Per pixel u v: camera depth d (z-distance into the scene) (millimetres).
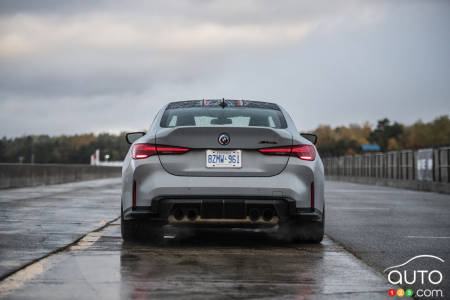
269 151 6320
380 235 8367
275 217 6383
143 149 6402
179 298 4305
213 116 7000
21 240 7168
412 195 21875
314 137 7746
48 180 27797
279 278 5059
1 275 5012
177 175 6281
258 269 5457
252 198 6246
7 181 22141
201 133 6289
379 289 4695
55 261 5766
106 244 6965
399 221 10633
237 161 6297
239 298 4324
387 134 178875
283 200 6297
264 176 6301
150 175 6328
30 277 4992
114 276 5062
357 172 57219
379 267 5715
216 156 6289
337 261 5949
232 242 7285
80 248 6629
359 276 5195
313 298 4355
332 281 4965
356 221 10539
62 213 11086
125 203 6543
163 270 5355
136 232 6895
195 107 7270
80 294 4398
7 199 15031
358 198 18875
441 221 10711
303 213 6379
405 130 178750
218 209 6254
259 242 7301
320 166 6691
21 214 10750
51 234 7805
